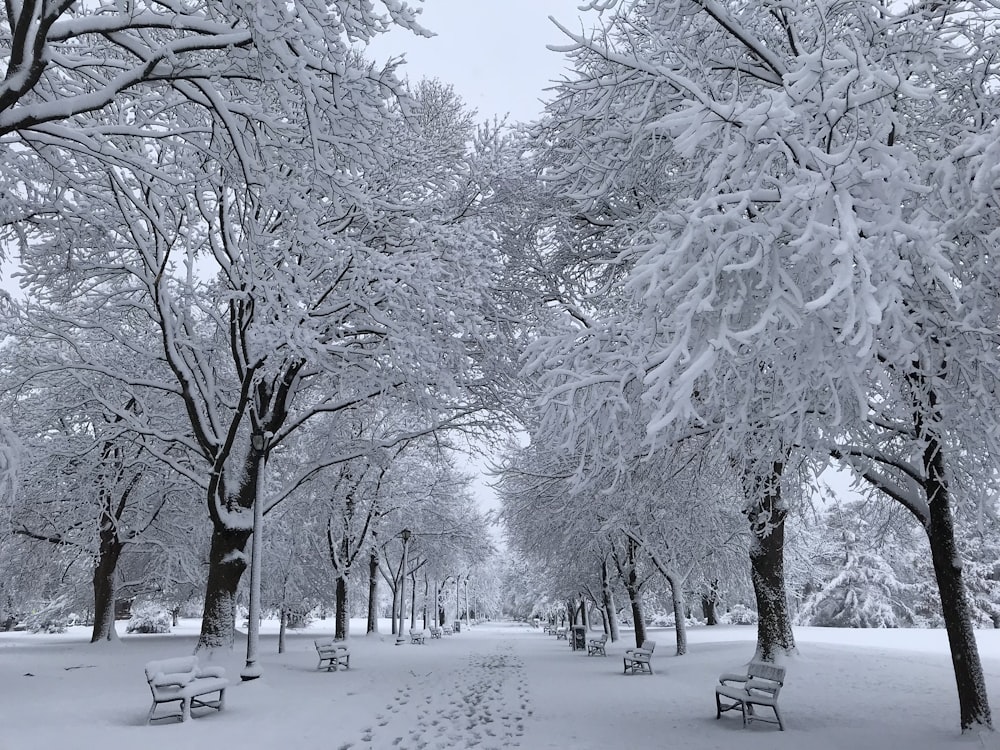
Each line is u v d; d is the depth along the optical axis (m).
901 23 6.28
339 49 7.29
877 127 4.75
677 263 4.90
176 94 8.88
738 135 5.06
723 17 6.82
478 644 32.81
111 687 11.77
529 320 14.36
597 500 16.69
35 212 11.51
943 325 6.19
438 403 14.23
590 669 17.94
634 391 7.71
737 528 19.22
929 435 7.35
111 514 23.16
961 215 5.45
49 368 15.02
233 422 13.08
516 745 7.86
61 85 9.29
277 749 7.39
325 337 14.05
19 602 29.45
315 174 8.52
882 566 40.97
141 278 14.35
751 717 9.58
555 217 12.41
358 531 28.41
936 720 9.28
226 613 14.43
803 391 5.90
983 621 37.31
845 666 14.46
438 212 14.98
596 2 7.03
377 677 14.97
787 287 4.93
